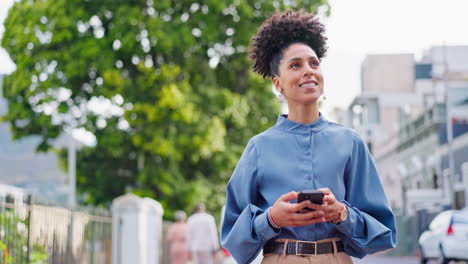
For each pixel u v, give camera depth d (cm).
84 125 2034
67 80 2069
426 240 1742
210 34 2078
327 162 280
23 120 2127
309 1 2141
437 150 3516
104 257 1141
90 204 2195
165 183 2052
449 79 3897
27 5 2098
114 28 2012
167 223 1862
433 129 3578
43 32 2069
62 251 845
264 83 2209
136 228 1216
